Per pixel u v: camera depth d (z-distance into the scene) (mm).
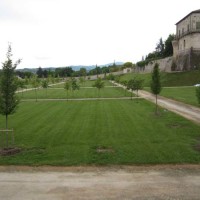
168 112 32906
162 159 16516
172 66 100688
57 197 11859
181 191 12328
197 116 30359
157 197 11766
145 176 14141
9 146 19438
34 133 23078
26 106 40500
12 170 15141
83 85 97312
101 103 42406
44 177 14102
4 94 19078
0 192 12414
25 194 12188
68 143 20000
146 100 45969
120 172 14727
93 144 19656
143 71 123438
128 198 11703
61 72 172000
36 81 72750
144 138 21078
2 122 27953
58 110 35656
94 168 15352
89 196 11922
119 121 27516
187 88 65625
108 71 178125
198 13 87562
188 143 19703
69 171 14914
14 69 19297
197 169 15070
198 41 88500
